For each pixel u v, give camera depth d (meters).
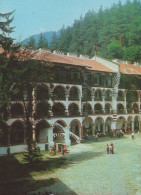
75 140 52.19
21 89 33.75
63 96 51.59
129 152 42.12
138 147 46.97
